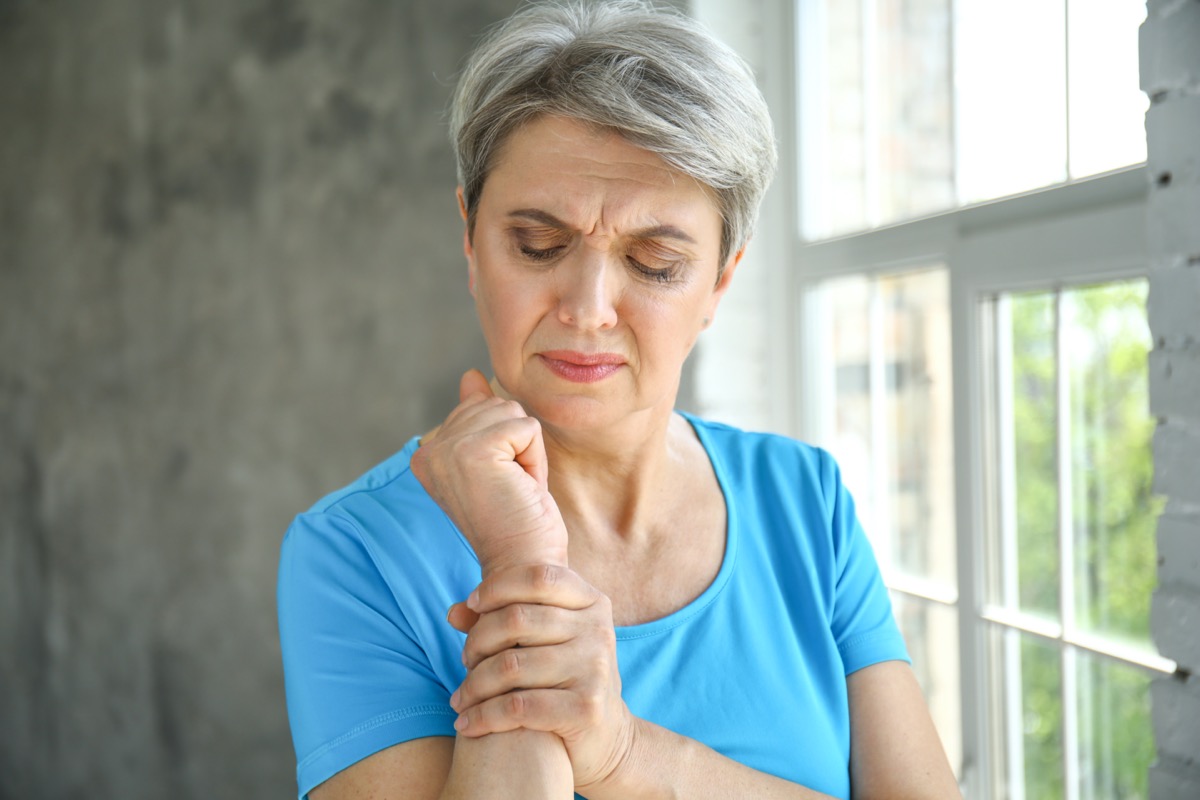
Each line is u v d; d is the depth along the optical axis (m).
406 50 2.79
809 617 1.08
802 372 2.40
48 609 3.63
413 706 0.87
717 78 0.91
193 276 3.12
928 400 1.94
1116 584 1.46
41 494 3.63
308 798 0.88
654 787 0.86
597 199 0.89
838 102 2.21
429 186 2.78
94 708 3.48
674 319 0.94
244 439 3.06
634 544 1.05
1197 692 1.19
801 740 1.01
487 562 0.86
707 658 1.01
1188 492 1.19
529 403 0.96
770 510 1.13
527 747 0.80
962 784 1.83
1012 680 1.71
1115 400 1.45
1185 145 1.17
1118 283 1.43
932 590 1.94
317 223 2.92
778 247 2.46
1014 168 1.66
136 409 3.27
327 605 0.91
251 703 3.11
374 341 2.87
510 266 0.92
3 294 3.76
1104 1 1.44
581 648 0.82
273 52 2.95
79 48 3.38
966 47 1.77
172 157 3.14
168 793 3.29
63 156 3.46
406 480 1.00
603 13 0.93
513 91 0.90
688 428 1.19
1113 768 1.48
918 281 1.96
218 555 3.13
